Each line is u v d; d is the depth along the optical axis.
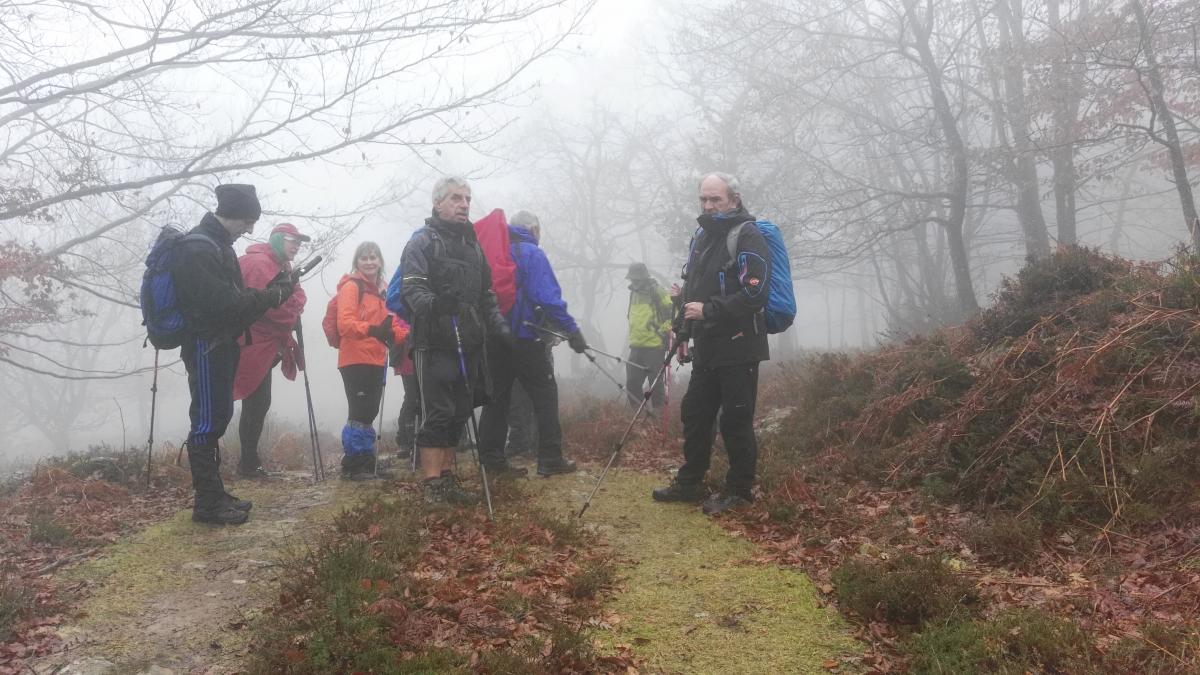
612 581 3.63
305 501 5.18
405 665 2.69
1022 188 14.77
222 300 4.32
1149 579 3.25
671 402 10.00
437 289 4.66
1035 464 4.20
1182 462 3.90
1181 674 2.52
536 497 5.14
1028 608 3.09
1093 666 2.60
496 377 5.58
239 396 5.86
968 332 6.31
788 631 3.18
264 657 2.79
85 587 3.59
